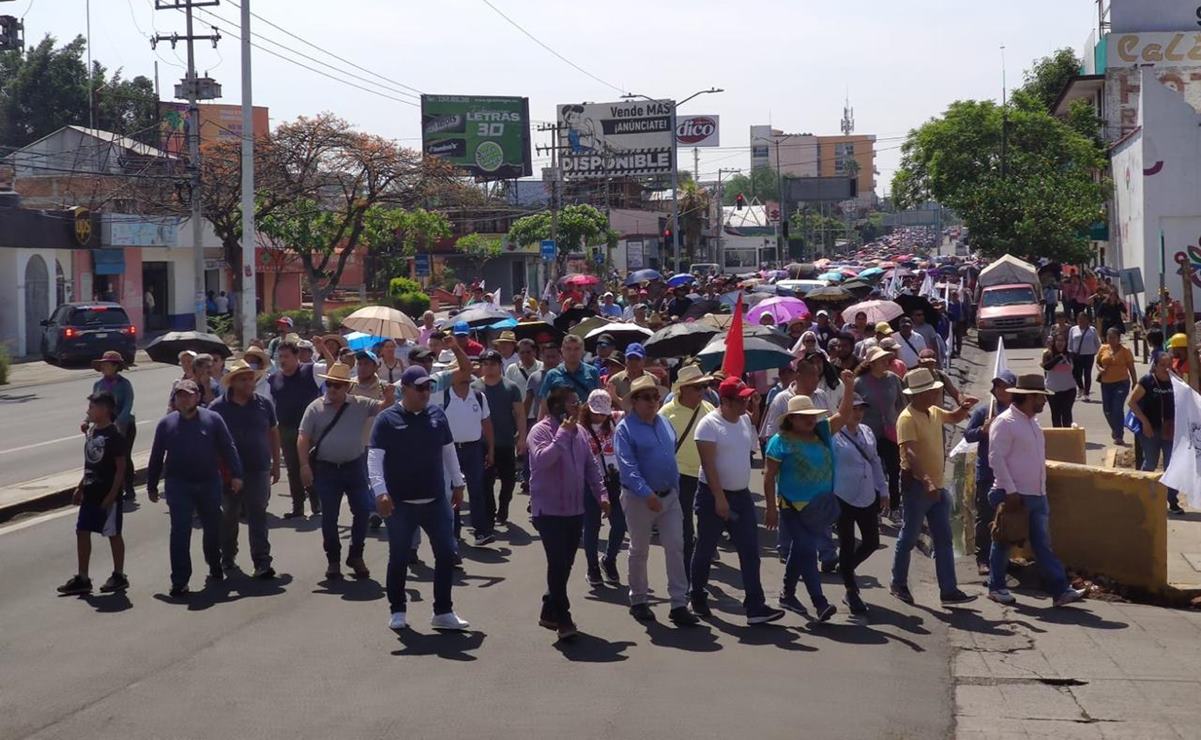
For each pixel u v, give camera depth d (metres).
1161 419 14.23
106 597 10.31
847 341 13.30
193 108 39.34
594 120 88.50
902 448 10.12
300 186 47.25
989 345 38.03
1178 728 7.30
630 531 9.52
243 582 10.84
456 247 70.44
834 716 7.34
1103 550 10.95
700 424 9.41
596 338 17.39
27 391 30.86
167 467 10.43
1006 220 47.97
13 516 14.34
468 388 12.16
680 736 6.95
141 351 43.91
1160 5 56.28
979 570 11.59
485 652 8.66
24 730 7.06
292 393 13.52
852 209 178.50
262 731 7.03
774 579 11.07
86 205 48.66
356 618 9.56
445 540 9.16
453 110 81.94
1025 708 7.68
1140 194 39.56
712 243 110.81
